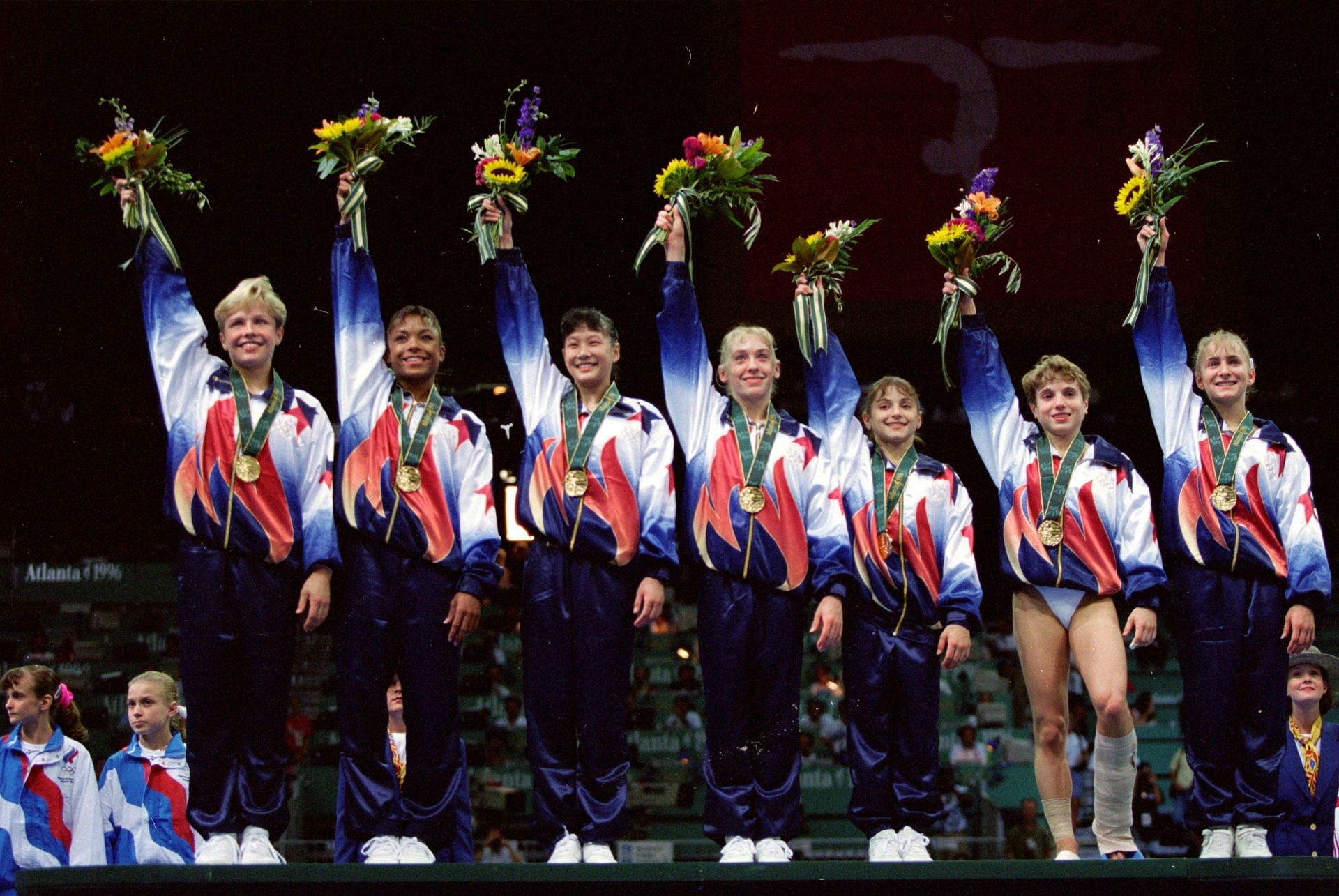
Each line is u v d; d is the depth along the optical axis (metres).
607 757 10.41
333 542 10.25
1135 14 20.98
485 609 30.23
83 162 11.05
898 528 10.85
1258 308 22.09
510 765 26.06
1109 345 25.41
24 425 26.48
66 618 29.25
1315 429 23.73
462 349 21.38
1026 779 25.50
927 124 21.28
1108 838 10.89
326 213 20.38
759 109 21.31
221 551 10.23
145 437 27.27
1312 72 20.70
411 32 20.66
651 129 21.23
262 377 10.55
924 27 21.28
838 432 11.13
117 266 21.17
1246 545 11.10
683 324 10.87
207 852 9.93
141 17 20.28
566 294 20.89
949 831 23.94
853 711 10.81
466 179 20.22
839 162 21.38
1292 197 21.20
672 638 31.05
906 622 10.78
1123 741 10.74
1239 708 11.15
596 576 10.46
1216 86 20.80
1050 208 21.03
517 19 20.92
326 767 24.70
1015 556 11.05
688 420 10.84
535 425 10.76
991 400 11.34
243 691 10.22
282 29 20.55
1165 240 11.63
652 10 21.28
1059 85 21.16
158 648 29.45
